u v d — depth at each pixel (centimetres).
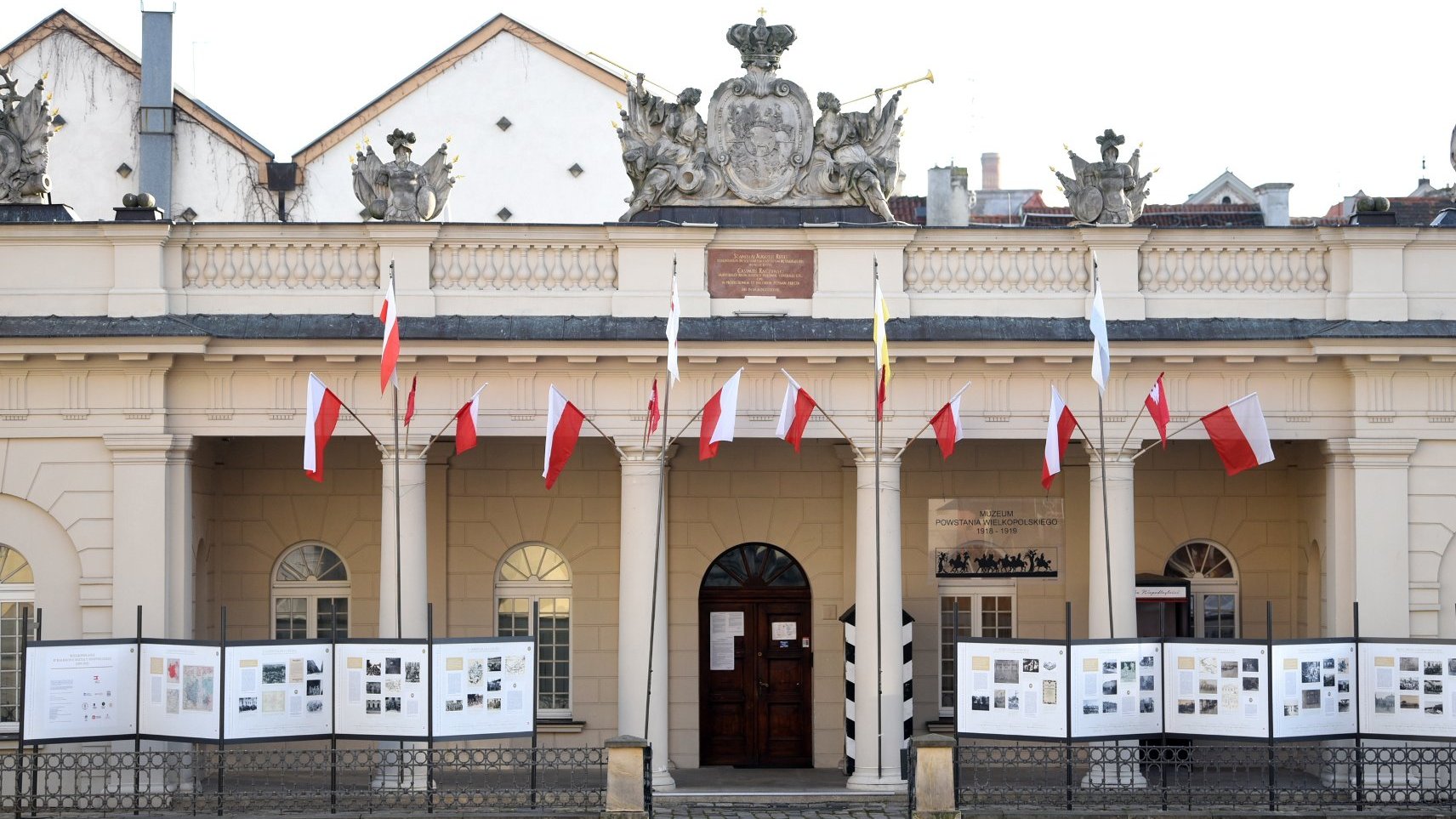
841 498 3481
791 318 3139
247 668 2670
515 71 5134
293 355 3042
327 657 2708
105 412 3061
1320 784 3031
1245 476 3509
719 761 3469
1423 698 2709
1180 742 3272
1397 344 3061
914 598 3478
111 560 3059
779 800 2998
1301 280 3197
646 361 3072
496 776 3128
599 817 2584
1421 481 3133
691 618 3462
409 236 3117
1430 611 3133
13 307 3106
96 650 2675
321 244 3145
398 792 2689
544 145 5128
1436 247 3175
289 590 3450
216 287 3139
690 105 3169
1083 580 3475
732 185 3172
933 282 3178
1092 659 2684
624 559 3095
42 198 3197
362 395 3092
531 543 3472
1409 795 2864
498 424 3091
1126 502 3125
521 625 3469
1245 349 3091
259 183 5006
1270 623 2680
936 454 3497
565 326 3097
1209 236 3173
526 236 3138
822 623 3472
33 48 5059
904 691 3253
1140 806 2700
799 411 3006
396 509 3047
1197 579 3519
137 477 3059
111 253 3123
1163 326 3142
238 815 2642
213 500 3391
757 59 3186
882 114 3189
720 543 3475
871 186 3158
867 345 3059
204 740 2658
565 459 2941
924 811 2583
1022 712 2686
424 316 3114
